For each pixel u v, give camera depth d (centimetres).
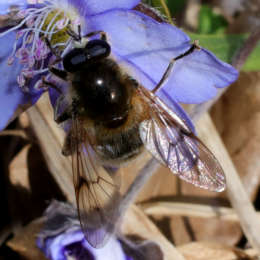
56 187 12
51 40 11
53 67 10
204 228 12
